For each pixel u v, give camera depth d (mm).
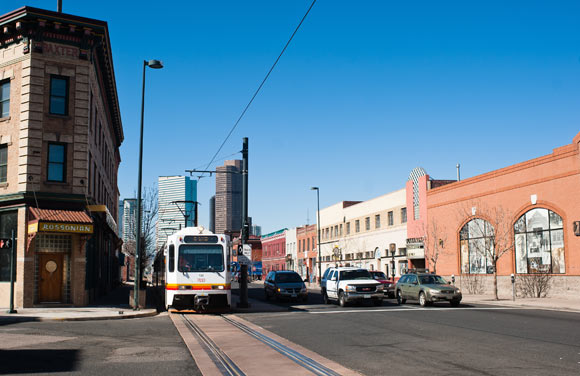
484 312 21734
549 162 30781
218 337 14398
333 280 27625
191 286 22344
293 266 83188
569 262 29109
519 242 33062
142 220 54031
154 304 28625
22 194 24016
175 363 10523
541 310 22984
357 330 15766
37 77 25016
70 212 24812
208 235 23125
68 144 25578
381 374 9305
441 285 25484
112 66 31594
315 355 11336
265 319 19672
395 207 49656
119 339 14055
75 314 20734
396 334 14719
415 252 44656
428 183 43719
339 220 64375
